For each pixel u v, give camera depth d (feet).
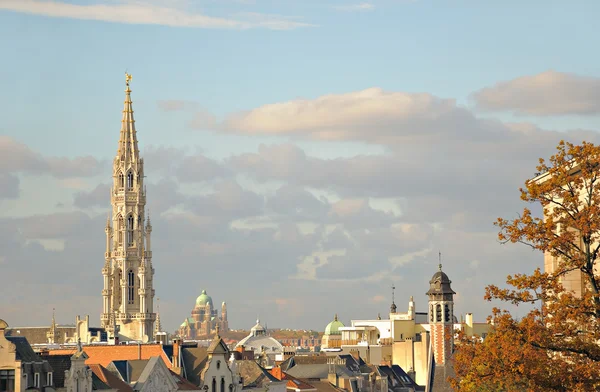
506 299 333.62
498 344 333.62
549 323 329.93
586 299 320.29
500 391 386.73
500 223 336.70
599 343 341.62
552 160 337.93
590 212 323.37
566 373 319.47
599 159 325.83
